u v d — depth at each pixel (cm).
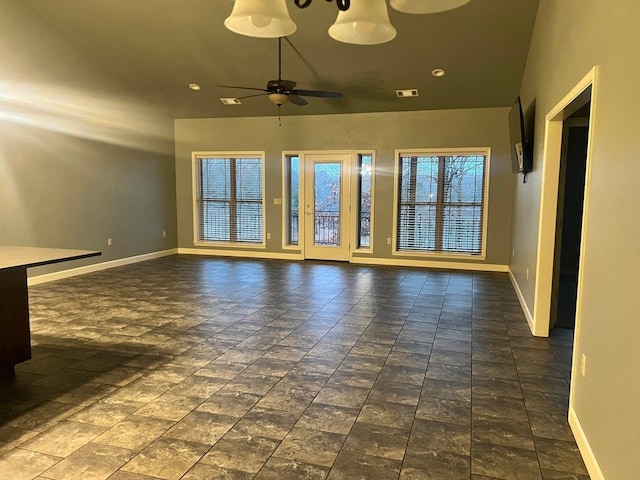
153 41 541
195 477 197
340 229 776
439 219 726
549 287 385
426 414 254
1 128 537
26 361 328
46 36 507
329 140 762
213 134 822
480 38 501
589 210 219
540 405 265
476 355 344
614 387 176
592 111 219
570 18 288
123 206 733
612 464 175
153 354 343
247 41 538
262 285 588
